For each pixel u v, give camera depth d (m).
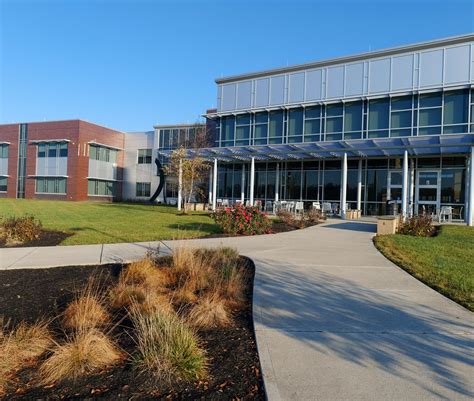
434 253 9.26
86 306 4.55
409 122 22.91
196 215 21.09
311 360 3.52
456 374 3.29
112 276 6.72
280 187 27.94
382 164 24.47
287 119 27.03
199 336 4.11
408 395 2.95
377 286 6.18
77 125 40.53
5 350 3.51
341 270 7.34
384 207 24.27
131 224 16.05
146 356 3.38
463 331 4.26
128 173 45.75
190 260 6.83
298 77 26.97
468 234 13.64
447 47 22.28
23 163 43.69
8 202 33.56
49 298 5.46
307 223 17.75
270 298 5.47
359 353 3.68
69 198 40.59
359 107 24.56
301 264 7.89
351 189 25.34
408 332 4.22
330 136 25.47
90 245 10.35
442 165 22.84
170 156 26.88
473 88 21.36
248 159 27.45
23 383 3.17
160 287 5.88
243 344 3.92
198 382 3.18
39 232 12.15
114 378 3.22
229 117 29.59
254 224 13.46
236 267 7.23
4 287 6.05
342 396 2.92
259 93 28.39
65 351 3.41
